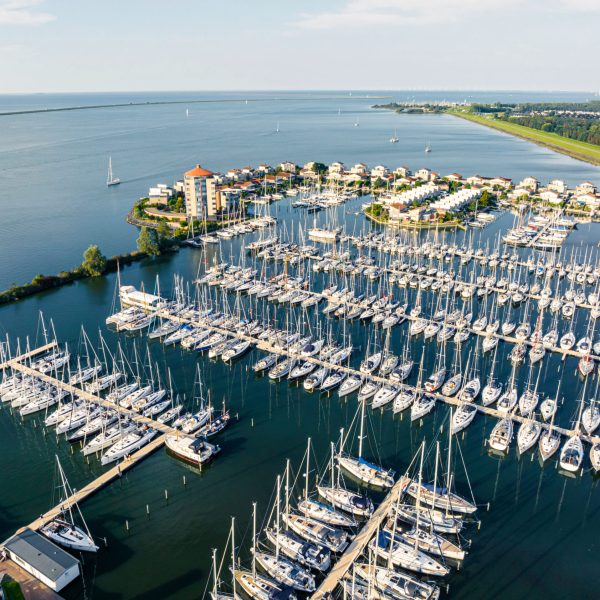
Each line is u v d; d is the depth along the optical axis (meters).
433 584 70.31
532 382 119.81
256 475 91.19
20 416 107.50
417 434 102.56
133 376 121.50
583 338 136.12
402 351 133.12
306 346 130.00
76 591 69.50
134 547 76.56
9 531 78.56
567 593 69.94
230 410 109.50
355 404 112.12
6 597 63.62
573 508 84.44
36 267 192.62
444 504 82.94
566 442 97.50
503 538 78.44
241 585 70.00
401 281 176.38
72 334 142.38
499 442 97.12
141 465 93.62
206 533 79.06
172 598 68.88
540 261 198.25
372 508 81.62
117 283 179.75
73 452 97.19
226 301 157.62
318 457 95.81
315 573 72.25
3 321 150.38
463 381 116.06
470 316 148.50
